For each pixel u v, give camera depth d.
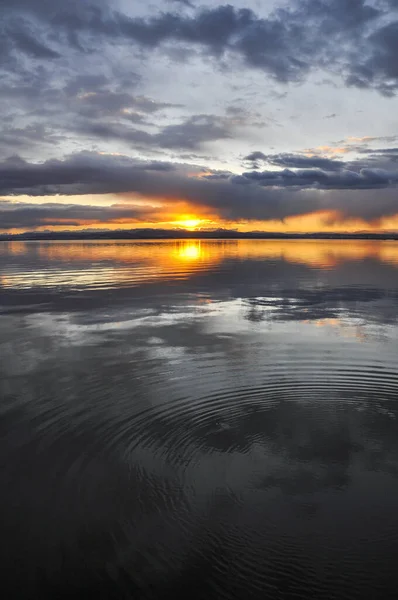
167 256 51.78
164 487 5.23
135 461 5.78
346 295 19.25
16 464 5.73
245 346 11.09
